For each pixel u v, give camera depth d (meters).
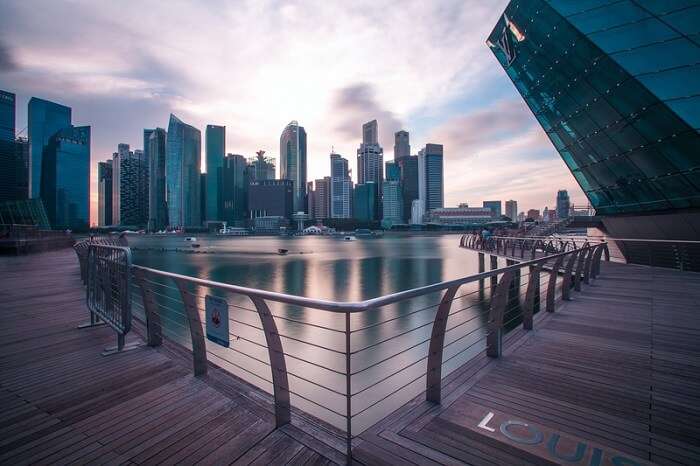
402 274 50.28
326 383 15.80
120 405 3.63
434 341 3.49
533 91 30.70
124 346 5.41
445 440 2.91
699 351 5.16
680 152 19.81
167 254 100.31
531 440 2.94
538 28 25.56
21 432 3.19
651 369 4.50
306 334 22.02
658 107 19.23
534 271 6.31
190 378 4.21
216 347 18.56
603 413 3.40
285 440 2.95
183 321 21.41
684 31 18.06
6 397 3.86
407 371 16.31
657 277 12.98
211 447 2.88
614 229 30.38
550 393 3.80
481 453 2.75
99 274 6.59
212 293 32.62
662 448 2.88
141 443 2.98
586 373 4.34
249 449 2.84
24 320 7.39
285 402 3.16
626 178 24.98
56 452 2.90
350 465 2.59
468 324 22.62
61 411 3.54
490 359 4.80
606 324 6.70
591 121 24.91
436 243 162.62
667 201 22.92
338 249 118.81
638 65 19.30
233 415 3.37
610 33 20.25
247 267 62.78
